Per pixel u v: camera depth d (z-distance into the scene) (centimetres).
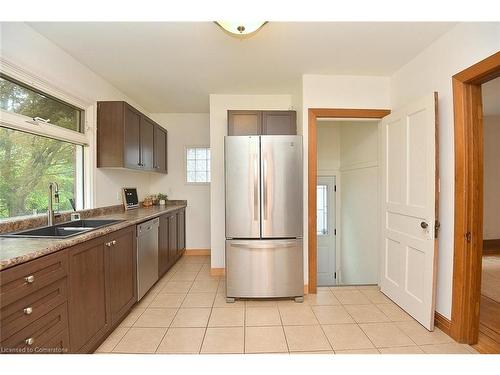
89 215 269
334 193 445
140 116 328
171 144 454
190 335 207
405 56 247
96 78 284
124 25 197
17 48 187
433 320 209
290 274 267
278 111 316
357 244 377
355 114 291
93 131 277
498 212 502
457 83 194
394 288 262
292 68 273
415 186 228
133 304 245
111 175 320
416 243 226
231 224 267
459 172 193
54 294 141
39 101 218
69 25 197
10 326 115
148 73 284
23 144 209
